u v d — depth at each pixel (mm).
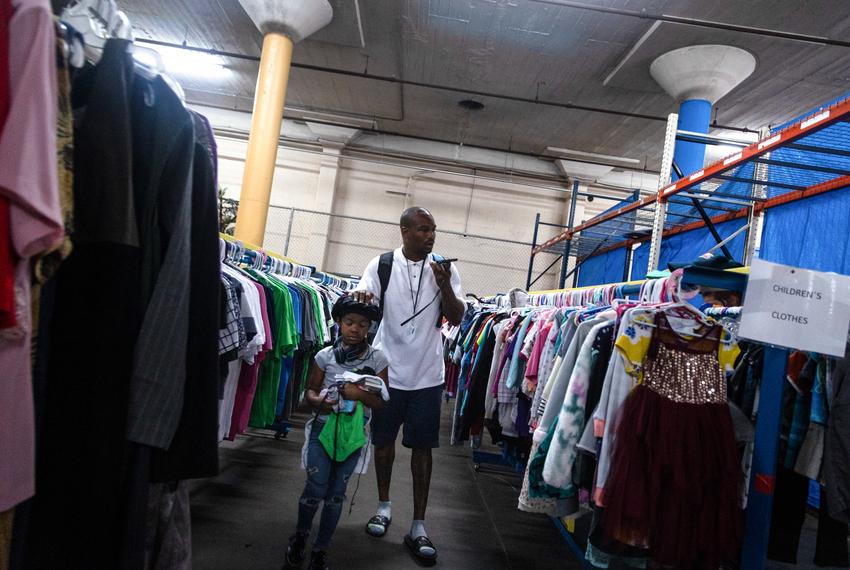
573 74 8555
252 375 2496
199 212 1121
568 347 1976
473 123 11297
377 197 12758
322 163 12484
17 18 708
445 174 12844
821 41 6152
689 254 5785
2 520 756
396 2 7328
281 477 3248
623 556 1548
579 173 12352
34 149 693
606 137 10930
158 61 1145
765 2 6121
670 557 1452
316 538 2301
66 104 805
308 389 2229
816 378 1661
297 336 3113
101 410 877
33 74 701
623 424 1535
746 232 4727
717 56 7051
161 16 8695
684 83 7461
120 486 904
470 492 3428
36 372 831
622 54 7785
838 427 1563
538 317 2777
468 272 12703
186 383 1061
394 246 12664
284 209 12016
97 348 877
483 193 12883
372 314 2244
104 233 882
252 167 7152
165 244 1018
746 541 1546
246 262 3389
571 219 9094
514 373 2812
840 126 3414
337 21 7832
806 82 7840
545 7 6871
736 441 1582
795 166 3188
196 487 2930
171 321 985
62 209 778
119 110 917
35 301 793
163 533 1211
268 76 7191
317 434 2146
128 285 901
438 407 2496
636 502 1456
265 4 7016
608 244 8219
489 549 2570
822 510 1699
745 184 4820
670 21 6055
